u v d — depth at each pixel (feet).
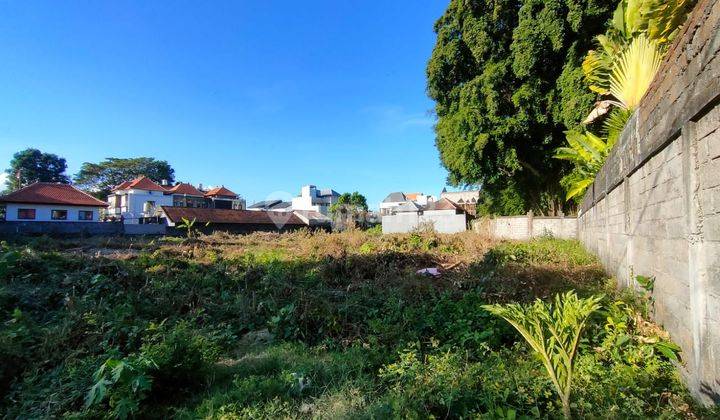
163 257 28.04
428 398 8.41
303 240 45.93
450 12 48.75
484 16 44.68
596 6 34.78
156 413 9.16
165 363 9.86
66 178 162.20
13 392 9.77
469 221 78.18
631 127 13.16
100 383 8.63
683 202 8.26
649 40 18.70
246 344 13.91
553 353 7.55
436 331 12.53
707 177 7.16
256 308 16.74
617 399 7.60
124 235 62.18
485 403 8.03
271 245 45.19
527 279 18.13
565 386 7.26
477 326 12.33
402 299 15.92
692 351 7.91
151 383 9.12
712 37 6.54
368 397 9.14
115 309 15.21
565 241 37.24
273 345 13.37
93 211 95.81
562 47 38.68
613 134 22.03
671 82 8.78
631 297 11.80
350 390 9.42
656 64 19.25
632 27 20.30
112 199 138.72
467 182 52.85
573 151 31.42
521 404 7.88
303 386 9.66
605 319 10.64
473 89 44.70
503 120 43.39
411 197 203.72
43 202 87.81
